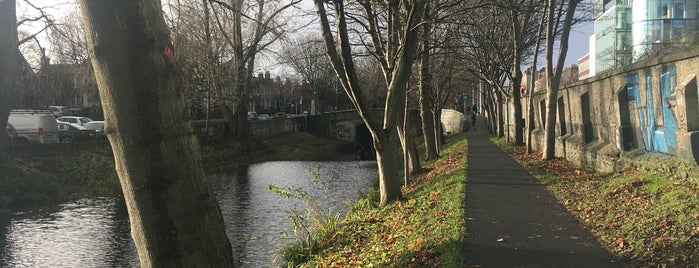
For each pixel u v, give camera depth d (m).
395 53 13.25
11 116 26.52
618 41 54.31
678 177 8.80
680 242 5.77
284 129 51.28
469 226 7.94
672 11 46.75
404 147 16.67
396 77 11.90
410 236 8.13
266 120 47.19
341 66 11.58
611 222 7.58
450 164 19.62
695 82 8.93
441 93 29.88
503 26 24.97
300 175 27.25
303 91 87.12
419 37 14.16
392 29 13.44
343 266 7.79
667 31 46.41
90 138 29.72
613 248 6.42
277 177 26.45
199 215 3.22
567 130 18.41
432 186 14.10
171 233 3.13
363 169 30.33
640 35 49.72
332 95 76.62
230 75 34.12
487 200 10.27
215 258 3.29
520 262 6.04
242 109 39.56
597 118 14.65
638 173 10.51
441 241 7.08
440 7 13.02
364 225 10.44
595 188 10.60
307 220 11.68
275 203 18.20
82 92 49.09
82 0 3.04
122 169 3.15
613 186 10.07
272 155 40.59
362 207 13.33
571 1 15.83
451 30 16.66
